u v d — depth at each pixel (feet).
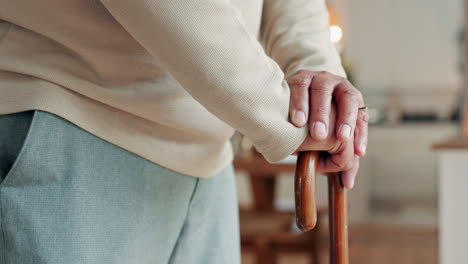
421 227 15.88
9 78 2.22
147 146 2.41
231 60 1.91
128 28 1.91
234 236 3.06
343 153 2.24
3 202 2.14
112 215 2.31
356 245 14.15
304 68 2.55
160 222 2.54
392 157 19.72
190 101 2.45
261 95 1.98
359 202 16.56
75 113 2.21
